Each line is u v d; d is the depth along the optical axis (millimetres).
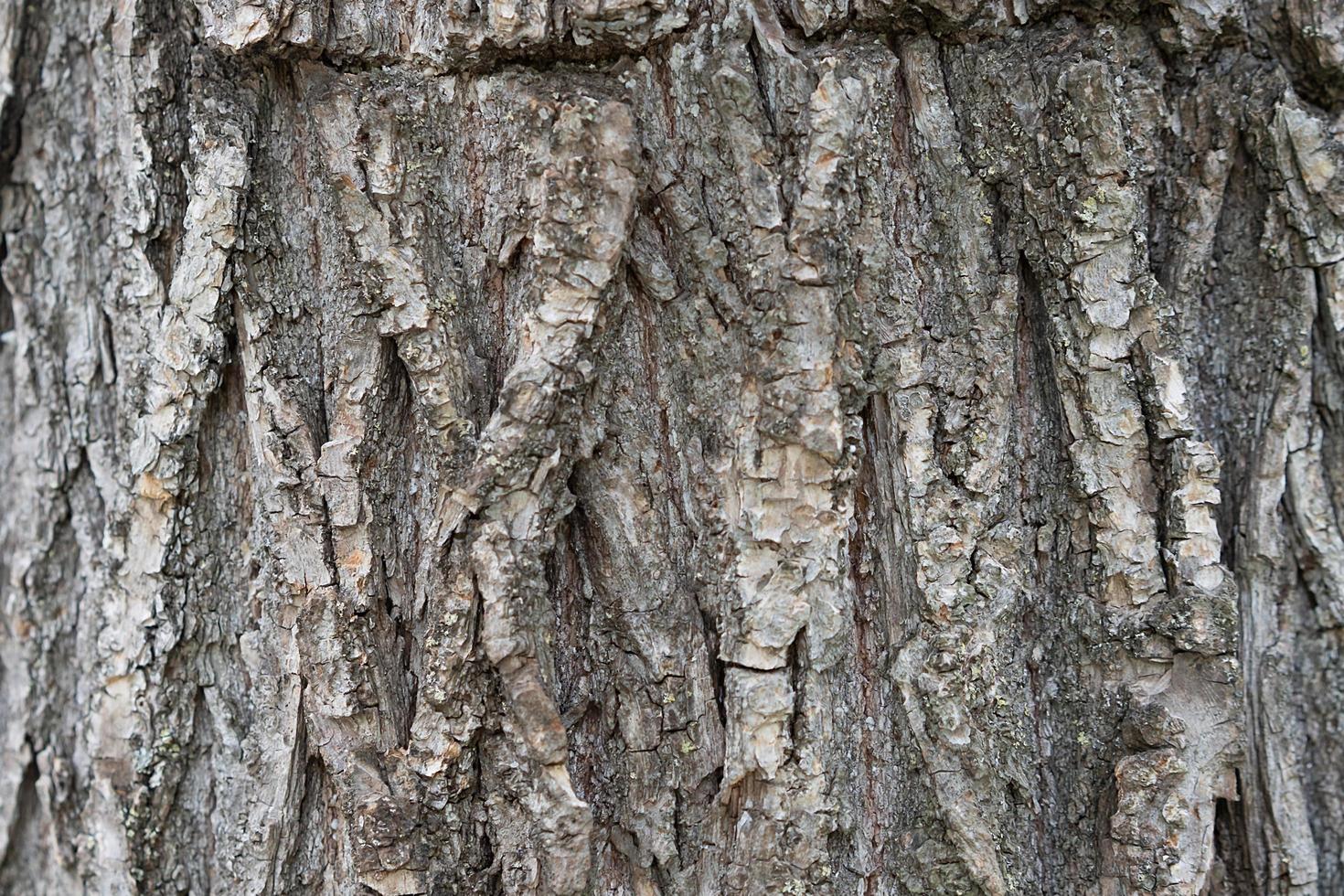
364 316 868
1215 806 874
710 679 870
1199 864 861
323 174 872
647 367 873
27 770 915
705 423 869
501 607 851
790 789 860
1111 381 870
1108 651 872
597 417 866
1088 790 875
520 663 854
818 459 859
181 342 877
